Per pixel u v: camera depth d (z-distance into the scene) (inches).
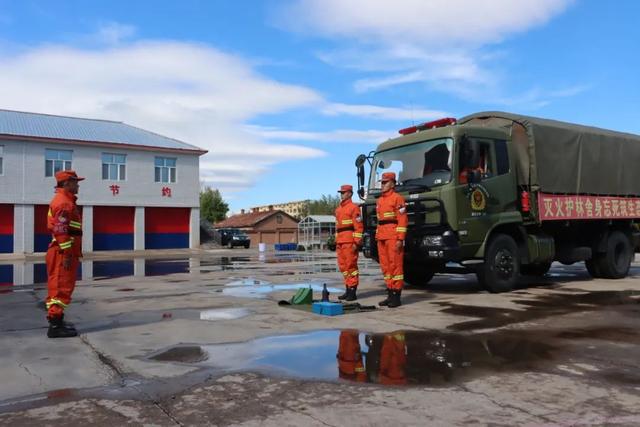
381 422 140.8
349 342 229.8
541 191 415.5
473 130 379.6
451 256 356.8
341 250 350.9
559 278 504.7
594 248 487.8
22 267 848.3
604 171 477.1
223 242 1641.2
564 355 208.2
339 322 275.4
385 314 299.4
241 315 298.8
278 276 559.2
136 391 166.4
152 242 1459.2
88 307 334.3
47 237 1301.7
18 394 163.9
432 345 224.4
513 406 152.3
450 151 364.8
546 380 176.4
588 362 198.1
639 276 531.8
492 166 391.2
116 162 1389.0
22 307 342.6
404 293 397.7
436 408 150.8
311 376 181.2
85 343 231.0
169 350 217.0
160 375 182.7
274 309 319.9
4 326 273.0
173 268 727.1
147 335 245.9
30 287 484.7
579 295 376.2
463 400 157.4
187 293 405.7
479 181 367.6
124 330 258.2
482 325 265.9
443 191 359.3
